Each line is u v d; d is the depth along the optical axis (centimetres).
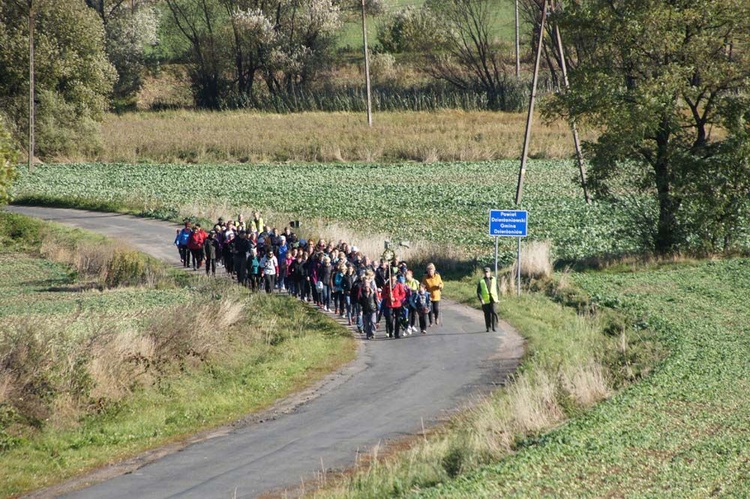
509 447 3325
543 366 4622
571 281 7325
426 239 9494
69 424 3894
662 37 8012
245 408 4350
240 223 7994
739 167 8069
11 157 7988
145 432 3916
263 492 3088
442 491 2727
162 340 4769
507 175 15125
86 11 18400
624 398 3950
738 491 2791
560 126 19200
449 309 6750
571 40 9050
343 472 3278
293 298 7056
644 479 2900
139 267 8200
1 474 3338
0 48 17125
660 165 8562
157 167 16788
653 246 8731
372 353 5453
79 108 18050
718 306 6381
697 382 4266
